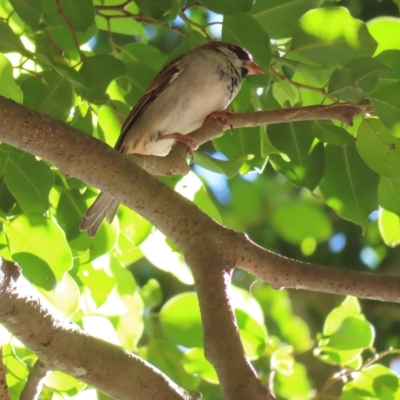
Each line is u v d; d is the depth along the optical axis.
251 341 7.31
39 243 5.68
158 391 4.20
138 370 4.16
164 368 7.96
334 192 6.37
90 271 6.84
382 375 6.63
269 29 6.40
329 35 5.99
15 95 5.27
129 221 6.82
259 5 6.29
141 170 4.51
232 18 5.68
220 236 4.49
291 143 6.29
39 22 5.65
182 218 4.50
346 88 5.38
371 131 5.89
